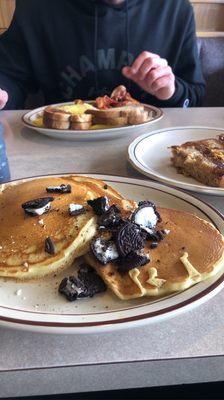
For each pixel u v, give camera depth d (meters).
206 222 0.39
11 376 0.28
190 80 1.19
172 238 0.36
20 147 0.71
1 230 0.37
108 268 0.33
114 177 0.52
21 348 0.29
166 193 0.48
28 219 0.37
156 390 0.43
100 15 1.15
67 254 0.34
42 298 0.32
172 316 0.29
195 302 0.30
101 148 0.71
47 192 0.41
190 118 0.88
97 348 0.29
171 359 0.29
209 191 0.50
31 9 1.17
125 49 1.18
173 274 0.32
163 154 0.66
